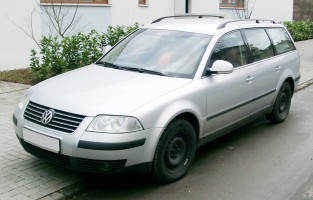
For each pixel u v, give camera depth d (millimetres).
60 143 4086
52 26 11234
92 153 3982
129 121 4051
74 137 4023
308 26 23516
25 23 10555
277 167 5199
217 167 5164
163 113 4316
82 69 5410
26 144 4492
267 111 6582
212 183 4703
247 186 4648
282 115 7055
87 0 12391
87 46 9656
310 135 6488
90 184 4523
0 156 5109
